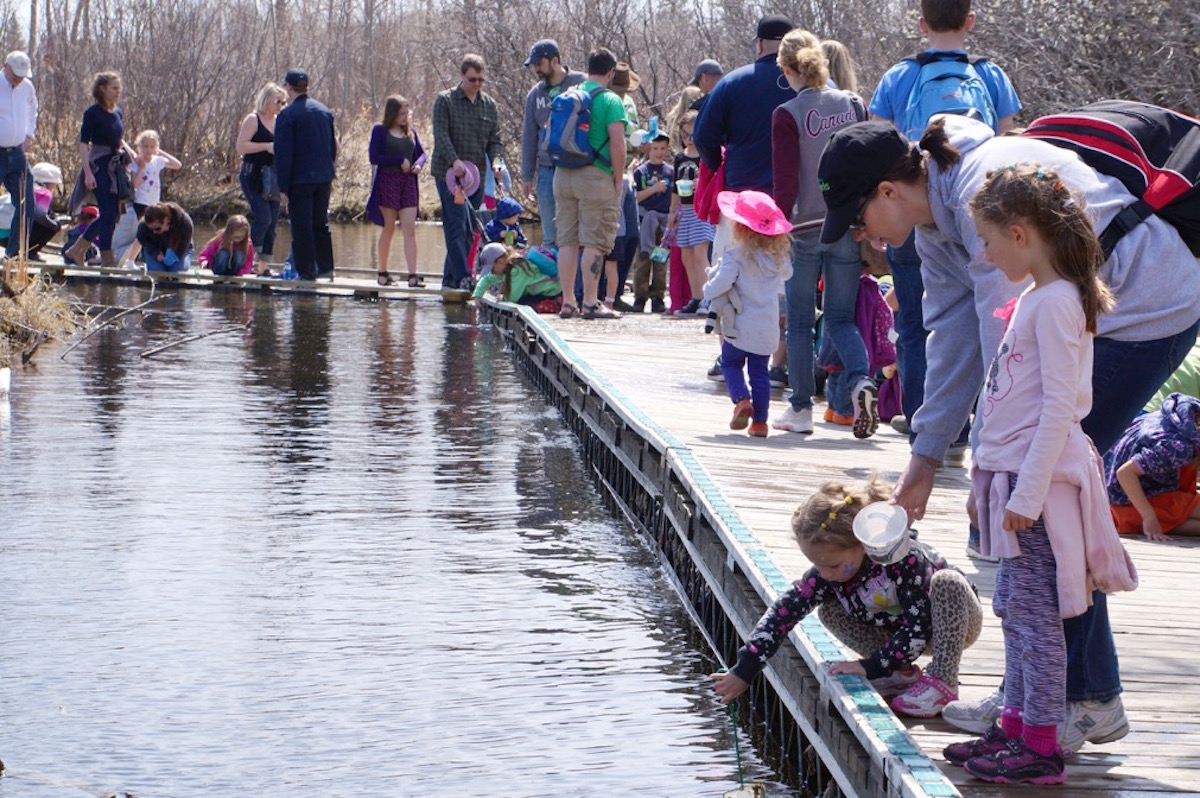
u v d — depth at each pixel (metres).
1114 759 3.67
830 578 3.89
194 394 10.06
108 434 8.70
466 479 8.04
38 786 4.14
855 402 7.32
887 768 3.50
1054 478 3.40
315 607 5.75
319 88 36.47
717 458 6.92
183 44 30.08
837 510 3.80
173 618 5.55
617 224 12.97
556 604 5.99
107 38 30.23
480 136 15.59
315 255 16.59
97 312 14.13
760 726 4.82
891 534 3.69
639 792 4.25
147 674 5.00
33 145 29.52
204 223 28.62
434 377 11.21
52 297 12.88
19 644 5.23
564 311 13.03
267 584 6.01
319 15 38.19
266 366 11.38
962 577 3.92
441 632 5.55
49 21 30.23
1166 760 3.66
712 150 8.98
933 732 3.81
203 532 6.72
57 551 6.34
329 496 7.48
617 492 7.91
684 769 4.44
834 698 3.92
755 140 8.80
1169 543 5.96
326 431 9.05
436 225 29.69
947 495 6.50
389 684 5.00
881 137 3.96
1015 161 3.76
